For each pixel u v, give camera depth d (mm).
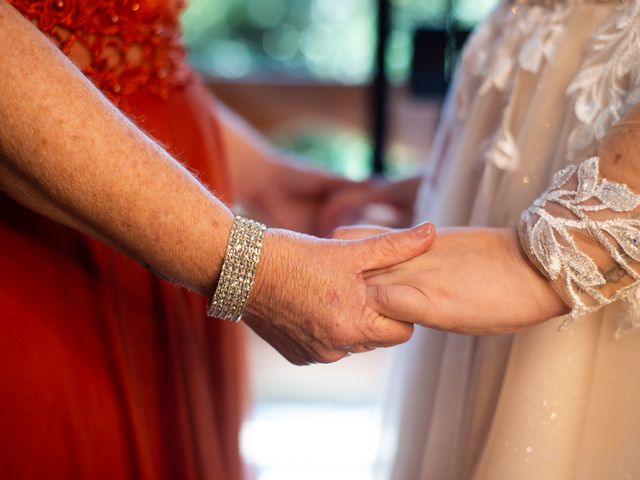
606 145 634
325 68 2332
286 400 1717
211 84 1847
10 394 709
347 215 1051
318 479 1433
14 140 626
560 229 633
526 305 661
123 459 765
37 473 721
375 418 1127
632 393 683
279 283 679
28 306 722
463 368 795
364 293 681
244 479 942
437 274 676
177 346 815
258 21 2348
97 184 637
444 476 802
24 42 628
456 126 860
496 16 814
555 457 706
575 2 720
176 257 665
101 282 764
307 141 2049
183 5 831
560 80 724
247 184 1052
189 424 827
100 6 748
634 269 624
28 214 735
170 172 660
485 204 770
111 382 760
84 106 636
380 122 1460
